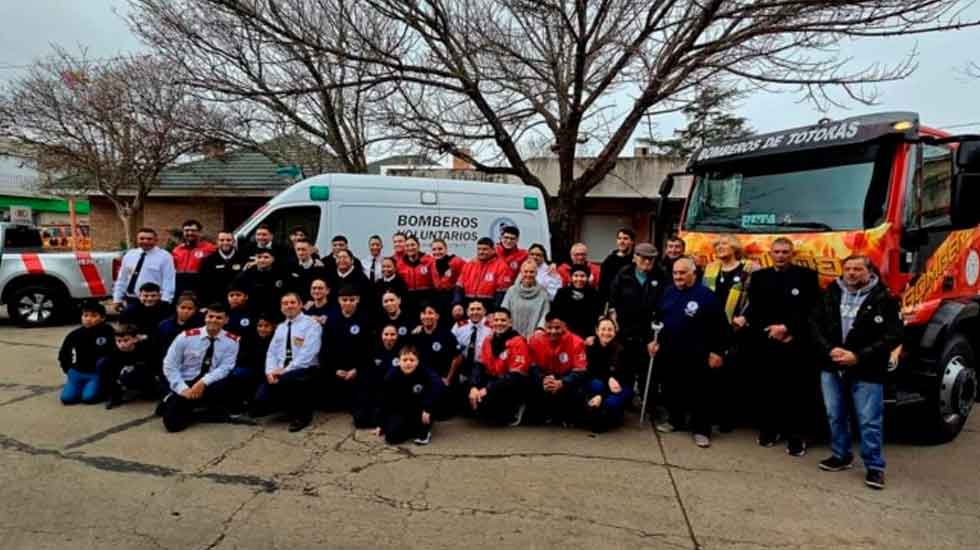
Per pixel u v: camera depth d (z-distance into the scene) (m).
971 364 5.30
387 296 5.56
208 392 5.21
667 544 3.24
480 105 10.45
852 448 4.88
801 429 5.28
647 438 5.06
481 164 11.80
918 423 5.03
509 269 6.62
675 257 5.94
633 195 16.88
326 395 5.73
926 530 3.46
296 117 12.23
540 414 5.40
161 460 4.30
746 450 4.79
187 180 18.22
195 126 13.16
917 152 4.73
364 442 4.81
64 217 31.38
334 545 3.15
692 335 4.99
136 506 3.57
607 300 6.31
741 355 5.05
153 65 14.16
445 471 4.22
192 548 3.10
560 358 5.30
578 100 10.47
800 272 4.71
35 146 15.15
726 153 5.66
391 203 7.78
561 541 3.24
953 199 4.71
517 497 3.80
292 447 4.65
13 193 28.05
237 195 17.78
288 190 7.50
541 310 5.90
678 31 9.41
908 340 4.76
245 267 6.52
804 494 3.94
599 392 5.20
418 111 11.34
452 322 6.49
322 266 6.48
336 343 5.59
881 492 3.99
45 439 4.65
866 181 4.64
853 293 4.21
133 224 18.28
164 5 10.48
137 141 14.72
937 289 5.05
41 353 7.58
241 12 8.62
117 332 5.58
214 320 5.24
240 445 4.66
